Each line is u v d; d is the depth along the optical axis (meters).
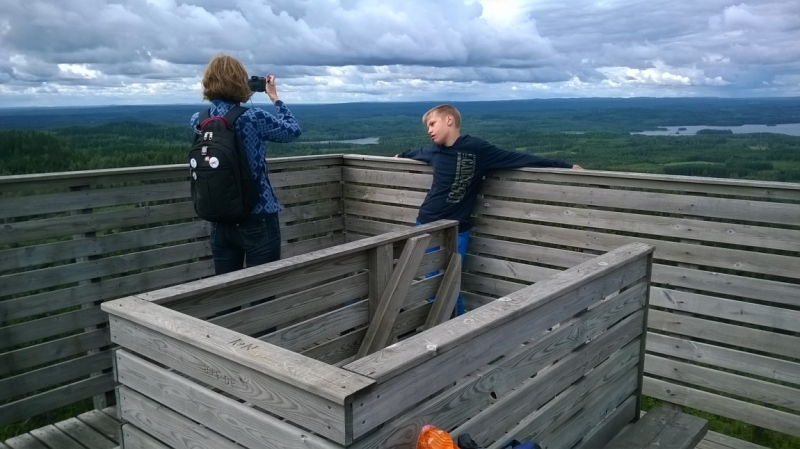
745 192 3.13
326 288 2.66
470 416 1.81
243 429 1.62
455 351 1.68
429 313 3.39
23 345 3.30
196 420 1.77
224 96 3.00
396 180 4.63
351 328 2.85
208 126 2.91
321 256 2.58
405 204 4.61
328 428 1.38
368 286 2.90
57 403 3.24
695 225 3.32
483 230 4.22
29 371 3.15
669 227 3.42
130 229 3.67
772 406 3.12
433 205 4.10
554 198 3.84
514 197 4.03
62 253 3.29
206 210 2.95
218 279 2.23
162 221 3.78
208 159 2.87
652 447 2.49
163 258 3.76
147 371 1.89
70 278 3.31
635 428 2.65
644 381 3.51
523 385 2.06
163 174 3.75
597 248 3.72
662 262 3.48
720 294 3.29
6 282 3.04
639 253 2.67
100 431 3.18
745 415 3.17
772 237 3.08
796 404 3.00
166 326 1.77
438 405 1.66
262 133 3.01
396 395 1.49
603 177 3.62
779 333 3.05
